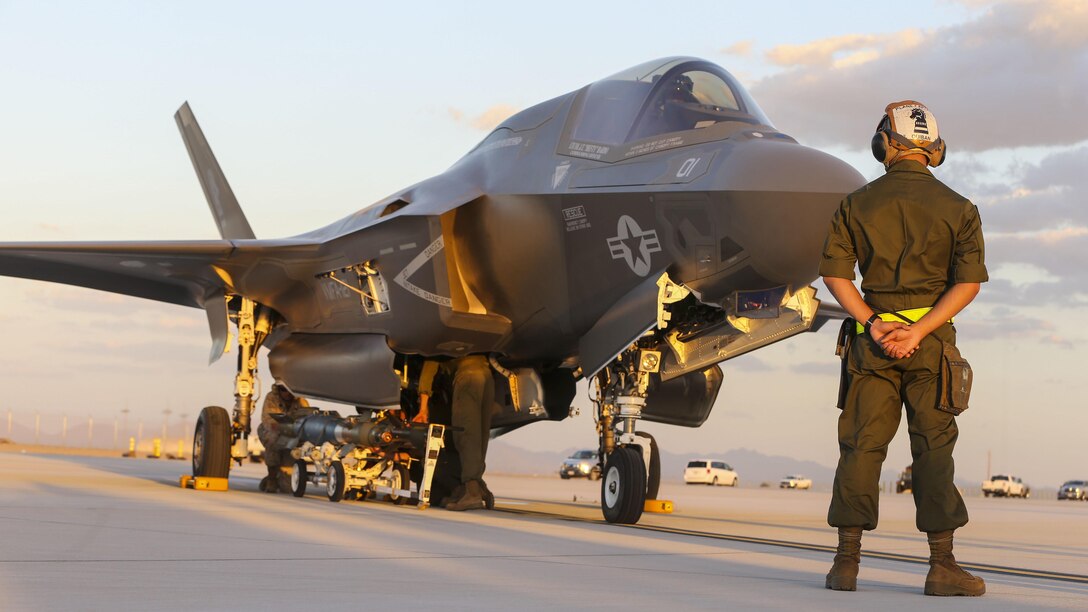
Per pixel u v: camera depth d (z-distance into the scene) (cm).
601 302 1884
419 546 1138
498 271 2022
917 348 841
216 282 2508
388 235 2122
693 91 1833
